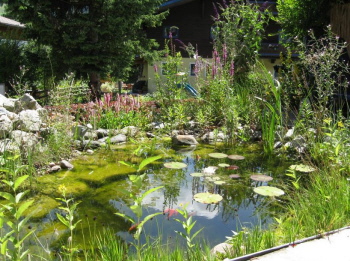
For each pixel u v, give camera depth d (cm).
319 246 253
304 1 966
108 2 1279
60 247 297
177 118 769
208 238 316
